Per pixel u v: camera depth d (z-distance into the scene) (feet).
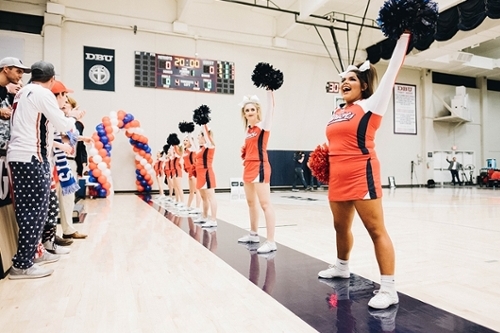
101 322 5.02
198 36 34.53
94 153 26.84
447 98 47.96
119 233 12.18
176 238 11.41
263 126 9.55
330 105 40.57
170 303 5.78
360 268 7.95
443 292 6.35
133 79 32.45
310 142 39.52
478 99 50.34
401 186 44.70
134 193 32.27
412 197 28.19
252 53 37.06
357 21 38.78
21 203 7.07
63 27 30.14
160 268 7.92
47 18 28.86
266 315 5.30
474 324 4.98
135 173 32.76
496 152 51.21
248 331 4.75
